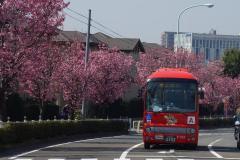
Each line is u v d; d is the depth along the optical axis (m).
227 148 38.34
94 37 102.19
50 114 63.47
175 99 34.19
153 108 34.19
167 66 92.94
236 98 123.88
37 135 38.50
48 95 50.22
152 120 34.09
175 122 33.94
